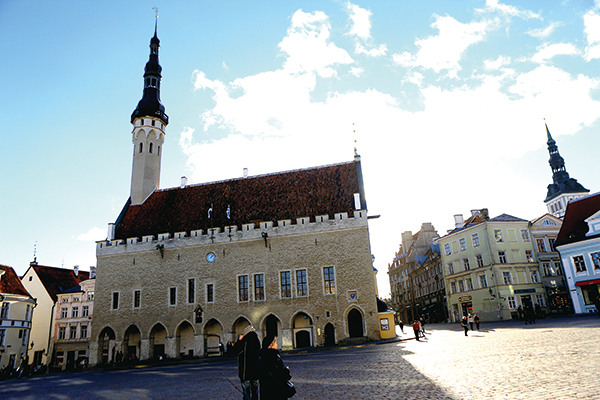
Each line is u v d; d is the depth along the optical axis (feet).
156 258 140.05
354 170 150.30
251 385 27.20
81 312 189.98
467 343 75.82
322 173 153.89
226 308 130.00
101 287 140.97
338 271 126.93
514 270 169.99
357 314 126.00
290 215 141.49
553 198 350.43
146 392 50.11
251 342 27.94
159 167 175.11
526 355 49.19
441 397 30.55
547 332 78.28
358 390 37.09
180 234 140.26
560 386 30.35
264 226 135.33
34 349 186.39
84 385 67.77
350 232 129.59
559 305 163.63
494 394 29.99
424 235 269.03
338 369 56.08
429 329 153.07
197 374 69.97
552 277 174.09
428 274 233.35
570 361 41.19
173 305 133.90
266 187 155.22
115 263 142.72
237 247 135.13
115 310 137.69
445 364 49.29
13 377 138.10
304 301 126.31
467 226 185.98
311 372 55.57
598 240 139.23
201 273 135.13
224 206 151.74
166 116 181.78
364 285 124.47
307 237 131.64
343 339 120.98
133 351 137.59
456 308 192.24
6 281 173.27
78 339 185.47
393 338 119.75
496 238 172.86
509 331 94.27
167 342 130.72
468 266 183.93
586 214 150.00
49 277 204.95
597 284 138.62
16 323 169.48
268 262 131.75
